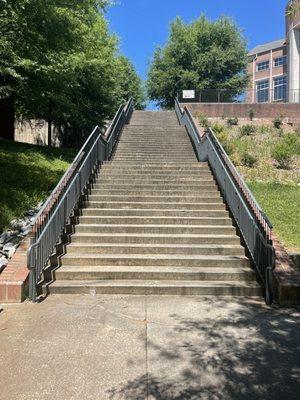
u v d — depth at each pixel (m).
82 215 9.77
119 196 10.67
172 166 13.03
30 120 25.30
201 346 4.93
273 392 3.98
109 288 6.91
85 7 14.88
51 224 7.73
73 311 6.06
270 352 4.79
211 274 7.37
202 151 14.55
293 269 7.03
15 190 10.86
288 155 16.69
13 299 6.43
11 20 10.73
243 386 4.09
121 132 19.23
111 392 3.97
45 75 13.55
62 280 7.24
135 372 4.33
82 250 8.22
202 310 6.17
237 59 39.28
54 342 5.02
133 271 7.36
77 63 15.40
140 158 15.34
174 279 7.35
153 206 10.26
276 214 10.61
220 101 28.45
